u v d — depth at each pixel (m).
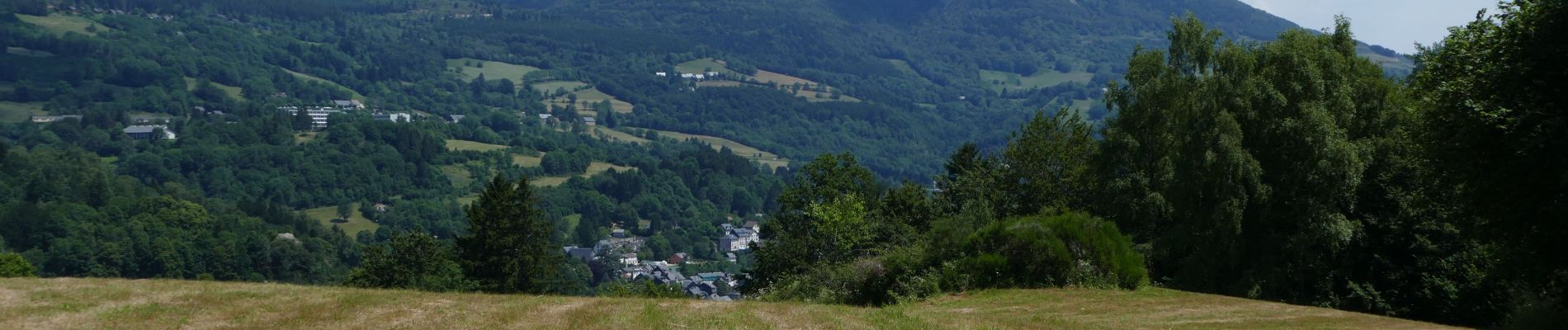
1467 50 16.12
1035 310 16.47
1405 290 24.72
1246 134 25.28
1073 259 20.33
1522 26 15.02
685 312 13.83
